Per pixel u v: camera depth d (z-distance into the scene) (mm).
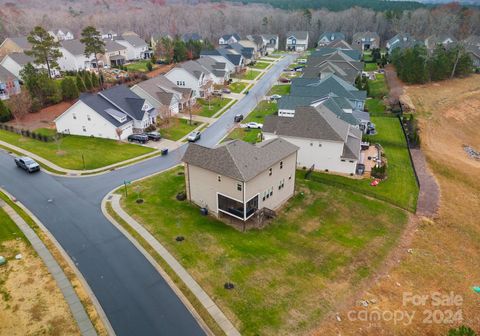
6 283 23609
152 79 69000
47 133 53750
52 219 31344
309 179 41812
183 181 39500
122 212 32750
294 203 36906
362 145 50219
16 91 69625
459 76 90625
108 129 51812
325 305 23453
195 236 29688
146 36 157500
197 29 159750
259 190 32500
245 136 54938
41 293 22953
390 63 105562
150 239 28891
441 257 30750
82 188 37188
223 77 89188
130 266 25797
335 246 30234
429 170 46562
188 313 21984
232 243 29156
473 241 34031
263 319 21812
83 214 32281
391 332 22078
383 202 37875
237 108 70750
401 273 27875
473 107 73438
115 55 101250
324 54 98625
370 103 74312
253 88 86875
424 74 83188
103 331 20562
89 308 22047
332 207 36406
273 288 24391
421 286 26797
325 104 55531
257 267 26375
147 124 57094
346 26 155250
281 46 153750
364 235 32312
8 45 94562
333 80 66875
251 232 31250
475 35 134625
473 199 42000
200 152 33625
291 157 36312
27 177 39219
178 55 102688
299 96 64438
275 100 75375
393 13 155125
